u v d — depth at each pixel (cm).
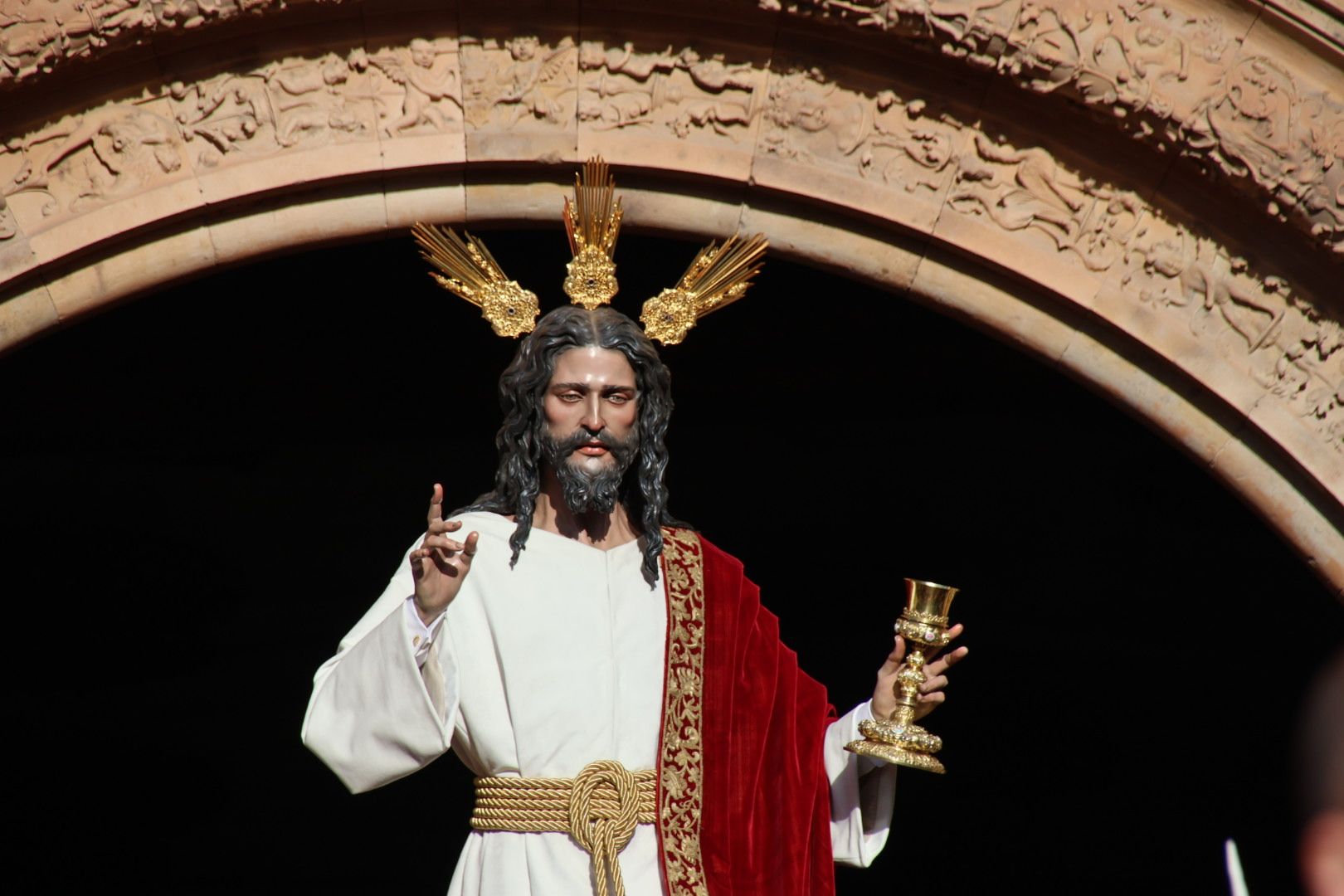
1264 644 1998
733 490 2088
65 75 1091
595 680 811
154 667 2064
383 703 761
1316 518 1134
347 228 1145
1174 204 1133
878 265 1155
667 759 815
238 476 2053
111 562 2038
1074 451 2034
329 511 2072
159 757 2069
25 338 1121
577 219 898
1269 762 1991
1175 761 2019
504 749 804
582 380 830
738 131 1137
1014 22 1093
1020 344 1155
